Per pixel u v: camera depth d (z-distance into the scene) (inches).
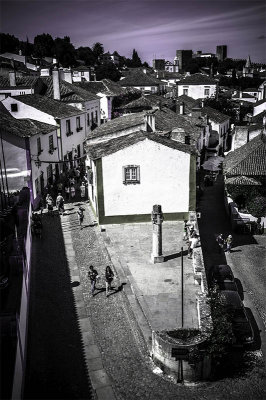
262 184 1245.7
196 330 595.2
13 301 562.9
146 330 658.8
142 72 3457.2
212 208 1449.3
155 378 571.2
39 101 1710.1
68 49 4881.9
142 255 928.3
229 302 749.9
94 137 1290.6
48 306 729.0
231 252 1073.5
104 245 990.4
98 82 2758.4
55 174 1578.5
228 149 2674.7
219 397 549.0
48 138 1496.1
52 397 523.8
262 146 1357.0
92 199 1259.8
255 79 4370.1
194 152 1071.6
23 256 687.7
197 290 773.3
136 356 609.9
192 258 906.1
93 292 773.3
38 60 4313.5
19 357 511.5
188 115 2108.8
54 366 581.0
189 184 1098.7
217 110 2716.5
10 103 1600.6
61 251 965.2
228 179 1293.1
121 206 1107.9
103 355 610.2
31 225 1024.2
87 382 556.4
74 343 633.6
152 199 1109.7
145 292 770.2
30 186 1256.2
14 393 440.1
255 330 736.3
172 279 817.5
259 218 1196.5
